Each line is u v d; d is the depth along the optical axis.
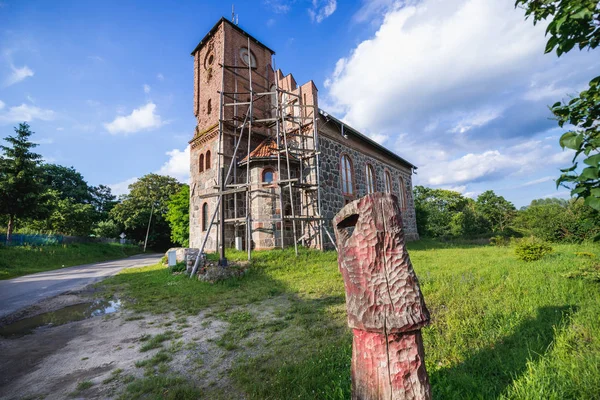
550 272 7.20
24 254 21.11
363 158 21.31
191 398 3.31
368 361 1.87
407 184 27.42
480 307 4.97
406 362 1.82
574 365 2.76
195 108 20.86
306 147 16.95
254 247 15.65
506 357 3.23
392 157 25.19
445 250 16.73
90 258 27.53
